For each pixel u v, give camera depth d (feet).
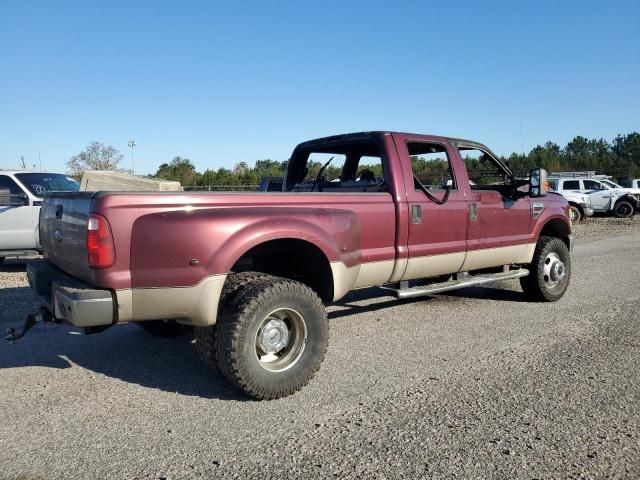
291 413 12.17
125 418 11.97
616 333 18.37
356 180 19.08
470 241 19.49
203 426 11.54
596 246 46.09
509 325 19.57
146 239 11.76
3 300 23.54
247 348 12.28
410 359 15.85
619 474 9.59
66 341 17.94
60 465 9.98
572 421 11.65
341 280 14.51
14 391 13.57
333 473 9.65
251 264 15.46
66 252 13.37
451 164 19.33
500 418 11.81
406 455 10.26
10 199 31.01
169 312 12.12
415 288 18.24
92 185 23.29
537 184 20.81
